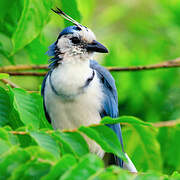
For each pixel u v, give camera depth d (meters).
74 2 10.35
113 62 14.99
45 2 9.16
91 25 18.38
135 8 18.94
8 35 11.36
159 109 14.84
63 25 11.38
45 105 10.88
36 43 11.31
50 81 10.59
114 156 10.88
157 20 17.28
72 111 10.60
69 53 10.91
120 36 17.44
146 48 16.73
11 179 5.58
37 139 6.77
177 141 11.84
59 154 6.76
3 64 12.31
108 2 20.55
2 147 6.08
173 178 5.99
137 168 11.34
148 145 10.80
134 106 14.68
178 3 17.09
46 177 5.57
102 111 10.83
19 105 8.66
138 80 14.82
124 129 11.34
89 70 10.73
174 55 16.34
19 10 10.69
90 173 5.51
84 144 7.02
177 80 15.23
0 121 8.25
